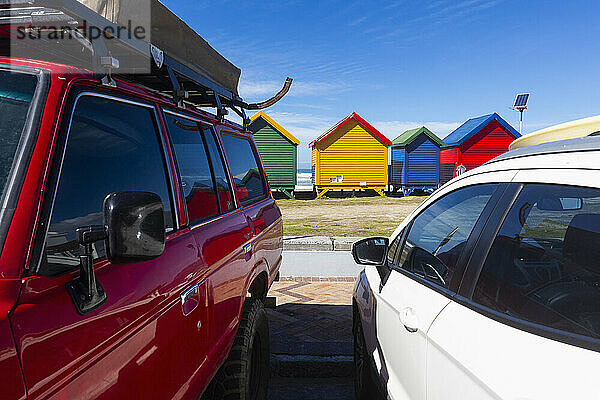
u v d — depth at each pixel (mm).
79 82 1533
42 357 1093
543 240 1528
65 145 1375
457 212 2154
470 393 1464
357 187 27016
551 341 1281
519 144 2133
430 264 2211
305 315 5246
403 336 2201
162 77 2561
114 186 1662
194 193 2428
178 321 1831
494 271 1654
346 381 3980
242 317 2912
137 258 1264
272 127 25469
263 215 3711
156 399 1622
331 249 7109
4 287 1083
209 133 2984
